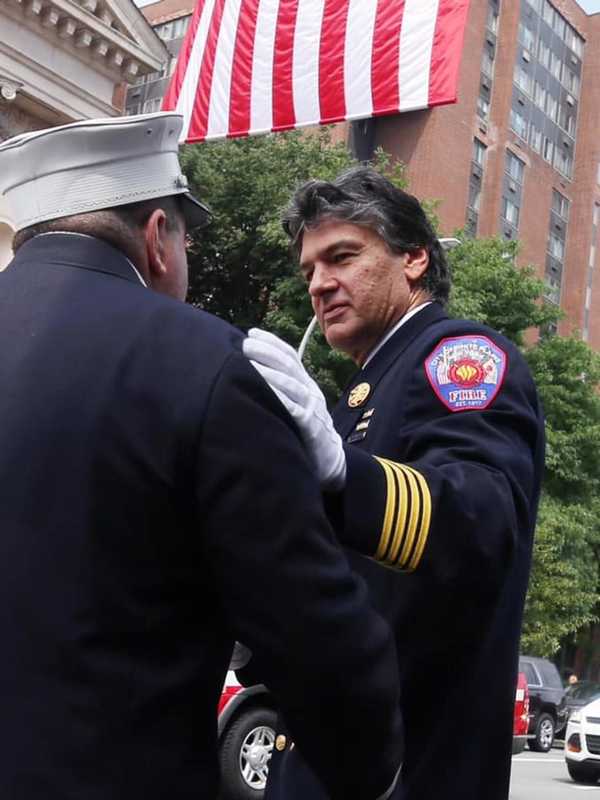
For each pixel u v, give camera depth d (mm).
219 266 22391
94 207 1717
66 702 1428
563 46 49562
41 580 1464
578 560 25609
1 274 1760
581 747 13625
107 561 1470
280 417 1567
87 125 1715
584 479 25203
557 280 49500
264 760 7965
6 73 19625
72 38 20734
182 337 1563
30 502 1497
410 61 7301
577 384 25688
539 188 47969
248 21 8016
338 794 1604
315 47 7672
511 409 2076
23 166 1757
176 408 1504
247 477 1481
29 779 1404
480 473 1936
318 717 1524
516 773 14641
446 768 2070
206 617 1553
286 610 1471
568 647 38750
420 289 2469
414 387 2158
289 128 7797
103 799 1406
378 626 1557
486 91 45312
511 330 24172
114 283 1661
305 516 1502
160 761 1455
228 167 21719
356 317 2420
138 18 21828
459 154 43438
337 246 2414
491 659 2109
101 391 1525
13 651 1449
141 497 1484
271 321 20297
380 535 1782
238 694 7879
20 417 1543
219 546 1485
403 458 2137
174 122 1786
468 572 1867
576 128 50688
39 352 1585
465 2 7156
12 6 19531
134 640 1474
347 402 2369
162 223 1784
